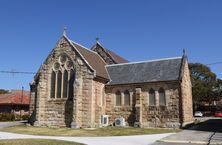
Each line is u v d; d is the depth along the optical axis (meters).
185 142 21.72
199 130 30.61
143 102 36.31
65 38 37.81
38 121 36.66
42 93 37.47
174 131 30.34
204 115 78.62
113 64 42.97
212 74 84.62
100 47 46.09
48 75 37.81
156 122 35.03
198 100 82.44
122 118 36.69
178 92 34.47
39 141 21.08
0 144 19.48
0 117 52.09
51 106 36.75
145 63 40.09
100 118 36.66
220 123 38.78
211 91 83.25
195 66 85.81
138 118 35.62
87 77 35.25
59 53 37.66
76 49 36.66
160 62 38.97
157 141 22.61
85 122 34.28
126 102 37.44
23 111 64.38
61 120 35.78
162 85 35.56
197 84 81.31
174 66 37.09
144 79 37.09
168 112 34.62
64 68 37.06
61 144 19.88
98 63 41.16
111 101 38.25
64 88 36.72
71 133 28.67
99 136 26.62
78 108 34.53
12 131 30.75
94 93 35.56
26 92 70.31
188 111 36.94
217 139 22.34
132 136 26.34
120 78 39.25
